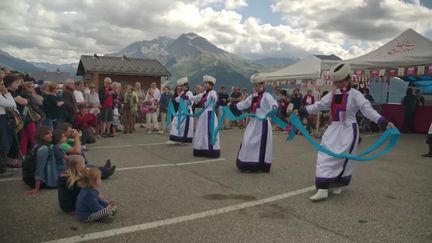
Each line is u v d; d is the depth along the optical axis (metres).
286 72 17.39
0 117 6.07
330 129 5.39
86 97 11.04
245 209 4.74
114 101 12.65
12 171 6.46
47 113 7.73
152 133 12.69
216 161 7.83
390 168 7.48
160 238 3.81
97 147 9.39
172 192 5.43
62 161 5.52
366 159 5.04
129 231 3.97
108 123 11.62
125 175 6.41
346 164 5.29
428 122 14.69
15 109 6.24
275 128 14.73
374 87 18.16
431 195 5.52
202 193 5.41
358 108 5.29
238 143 10.84
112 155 8.27
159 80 22.75
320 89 15.60
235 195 5.34
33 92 7.20
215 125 8.27
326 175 5.12
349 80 5.33
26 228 4.02
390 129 4.92
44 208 4.65
